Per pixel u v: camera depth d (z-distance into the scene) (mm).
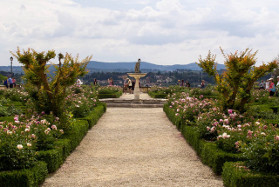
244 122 9055
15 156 5703
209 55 10562
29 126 7340
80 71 10102
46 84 9547
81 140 10305
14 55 9164
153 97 26344
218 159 6656
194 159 8219
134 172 7113
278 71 32062
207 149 7434
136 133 11773
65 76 9672
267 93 21188
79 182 6375
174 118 13258
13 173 5309
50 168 6711
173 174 6910
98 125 13375
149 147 9664
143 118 15484
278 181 5309
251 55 9711
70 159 8180
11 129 6840
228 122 8328
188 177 6684
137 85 22953
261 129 7230
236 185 5383
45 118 9055
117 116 16188
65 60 9797
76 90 23344
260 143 5941
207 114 9344
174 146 9719
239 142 6574
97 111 14680
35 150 6859
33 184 5523
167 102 18016
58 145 7547
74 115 12578
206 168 7359
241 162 6164
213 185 6137
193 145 9102
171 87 28578
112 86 30922
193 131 9500
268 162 5586
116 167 7562
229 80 10000
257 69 9688
